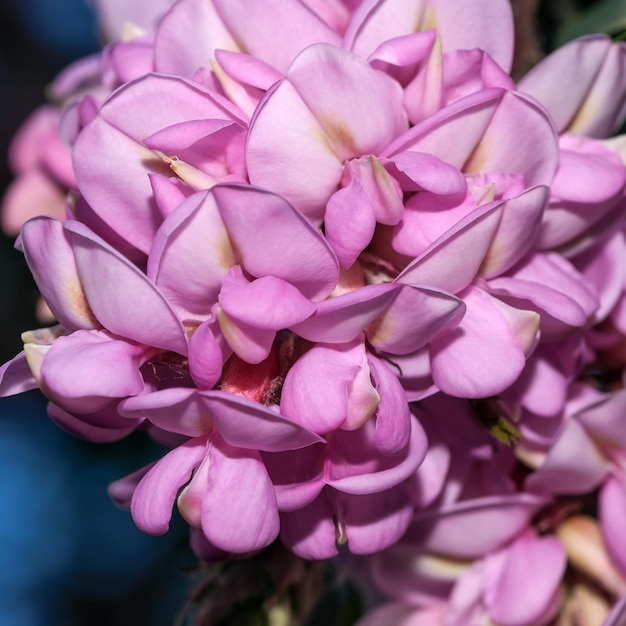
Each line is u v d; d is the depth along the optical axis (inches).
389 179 9.6
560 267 10.4
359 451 9.8
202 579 11.4
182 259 9.5
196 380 9.4
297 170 9.6
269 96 9.6
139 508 9.6
